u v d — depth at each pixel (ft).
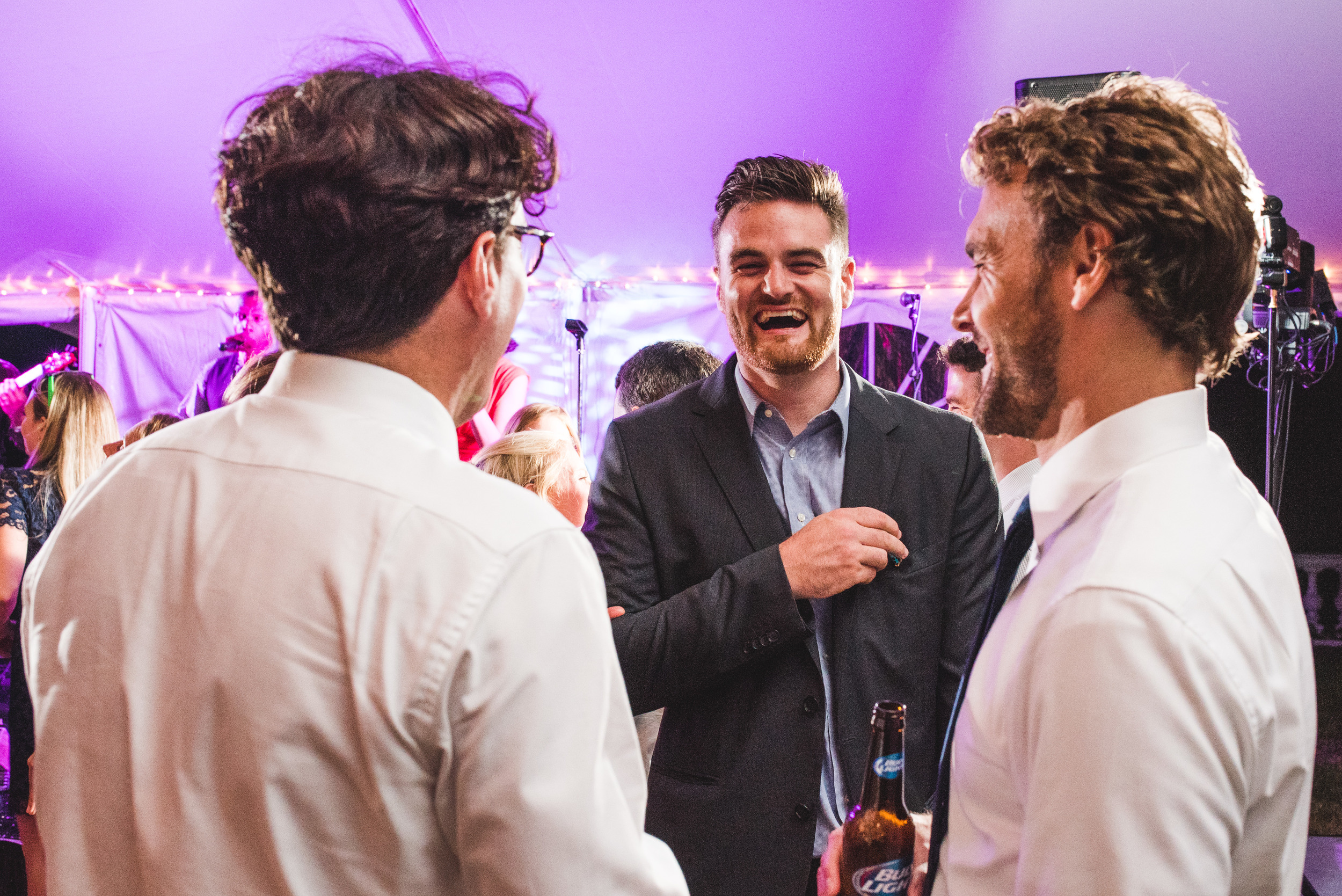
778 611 4.05
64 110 14.11
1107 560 2.11
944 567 4.59
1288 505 17.40
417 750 2.09
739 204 4.42
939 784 2.80
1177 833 1.88
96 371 18.74
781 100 13.30
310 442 2.31
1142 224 2.29
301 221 2.31
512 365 15.46
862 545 4.07
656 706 4.24
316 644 2.09
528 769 2.06
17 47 12.98
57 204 16.19
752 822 4.21
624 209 15.57
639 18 12.10
